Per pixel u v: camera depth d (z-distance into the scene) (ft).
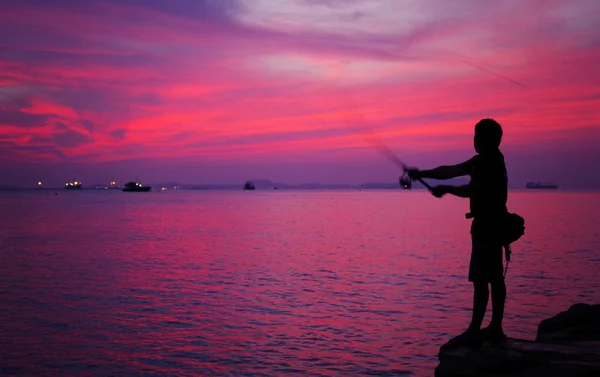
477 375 14.48
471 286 50.52
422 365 27.76
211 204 368.27
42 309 41.96
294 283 53.36
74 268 65.26
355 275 58.18
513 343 16.90
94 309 42.01
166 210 263.08
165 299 45.70
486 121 16.98
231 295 47.32
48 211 251.39
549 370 14.46
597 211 217.15
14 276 58.85
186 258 75.05
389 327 35.40
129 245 94.73
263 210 262.47
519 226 17.13
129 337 33.91
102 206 325.21
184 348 31.50
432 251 81.71
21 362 29.22
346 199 547.90
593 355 15.65
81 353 30.68
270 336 33.71
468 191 16.57
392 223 156.76
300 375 26.66
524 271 58.80
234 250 85.56
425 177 16.53
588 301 42.34
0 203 391.24
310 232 123.34
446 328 34.94
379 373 26.66
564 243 90.38
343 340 32.50
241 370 27.55
